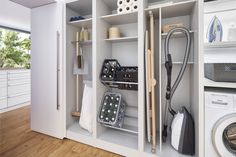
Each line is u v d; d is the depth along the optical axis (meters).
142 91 1.57
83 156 1.65
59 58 2.00
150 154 1.54
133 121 2.16
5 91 3.17
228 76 1.27
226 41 1.36
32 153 1.69
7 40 4.00
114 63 1.96
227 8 1.48
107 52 2.14
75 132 2.00
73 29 2.29
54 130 2.07
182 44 1.90
